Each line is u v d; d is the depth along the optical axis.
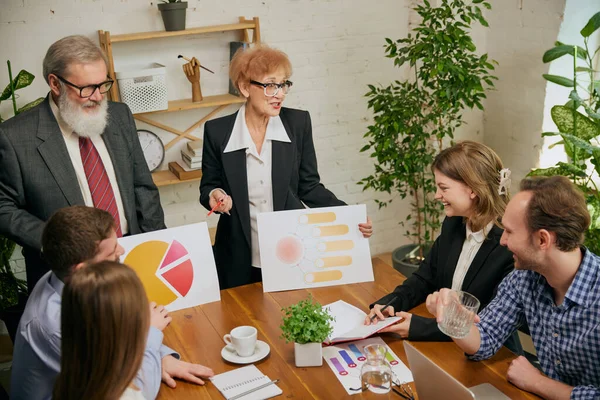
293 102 4.30
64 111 2.46
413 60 3.62
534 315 1.95
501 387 1.84
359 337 2.05
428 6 3.63
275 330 2.20
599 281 1.76
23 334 1.80
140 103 3.64
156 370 1.82
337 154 4.51
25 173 2.49
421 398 1.75
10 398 1.88
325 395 1.82
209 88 4.05
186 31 3.69
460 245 2.31
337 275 2.53
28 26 3.57
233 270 2.81
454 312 1.85
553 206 1.69
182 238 2.43
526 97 3.93
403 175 3.88
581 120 3.31
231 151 2.73
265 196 2.77
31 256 2.60
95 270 1.31
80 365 1.29
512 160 4.15
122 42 3.78
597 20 3.24
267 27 4.08
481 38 4.16
